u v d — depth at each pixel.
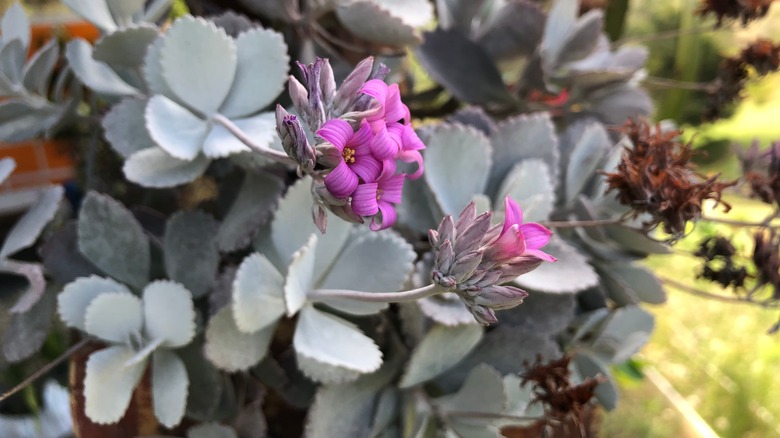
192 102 0.19
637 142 0.19
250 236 0.19
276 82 0.20
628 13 0.36
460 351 0.20
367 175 0.13
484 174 0.21
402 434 0.20
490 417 0.19
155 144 0.20
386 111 0.14
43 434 0.30
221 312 0.18
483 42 0.27
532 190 0.21
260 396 0.21
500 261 0.13
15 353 0.20
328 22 0.25
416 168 0.21
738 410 0.37
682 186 0.17
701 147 0.39
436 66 0.25
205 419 0.21
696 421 0.35
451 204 0.21
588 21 0.26
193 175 0.19
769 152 0.23
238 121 0.20
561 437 0.22
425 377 0.20
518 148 0.22
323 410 0.19
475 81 0.26
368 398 0.20
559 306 0.21
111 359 0.18
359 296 0.17
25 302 0.18
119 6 0.20
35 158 0.41
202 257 0.20
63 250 0.21
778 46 0.24
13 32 0.23
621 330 0.23
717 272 0.23
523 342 0.21
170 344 0.19
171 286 0.19
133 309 0.19
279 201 0.19
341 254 0.20
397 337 0.21
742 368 0.38
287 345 0.22
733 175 0.37
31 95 0.23
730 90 0.25
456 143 0.21
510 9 0.26
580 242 0.23
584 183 0.24
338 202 0.13
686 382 0.39
